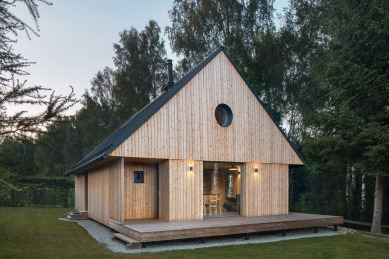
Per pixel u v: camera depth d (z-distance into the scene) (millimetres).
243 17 23297
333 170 17703
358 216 17266
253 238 10555
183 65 23641
